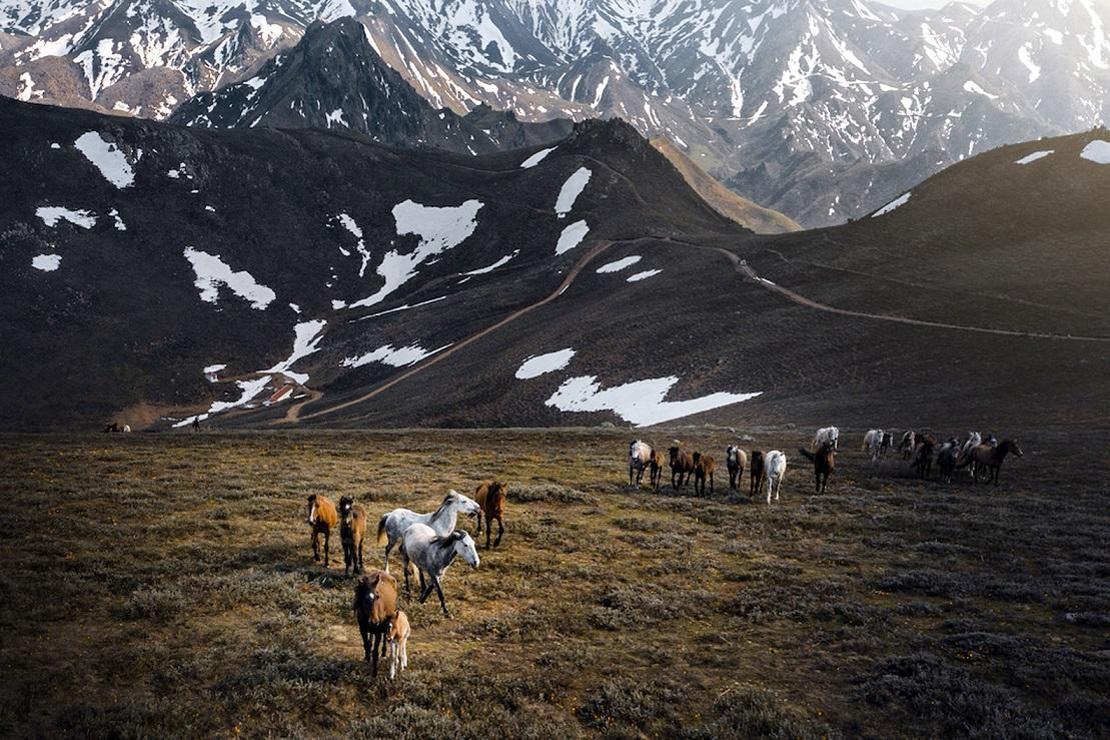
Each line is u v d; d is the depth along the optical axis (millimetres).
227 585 14570
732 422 59312
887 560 18016
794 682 11477
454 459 33000
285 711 10258
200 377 132875
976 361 63938
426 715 10164
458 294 150875
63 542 16938
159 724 9703
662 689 11055
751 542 19438
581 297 128500
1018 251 96938
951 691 10875
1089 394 50250
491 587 15422
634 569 16938
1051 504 24062
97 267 151625
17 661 11188
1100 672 11289
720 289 107938
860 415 54250
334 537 18672
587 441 41469
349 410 97875
